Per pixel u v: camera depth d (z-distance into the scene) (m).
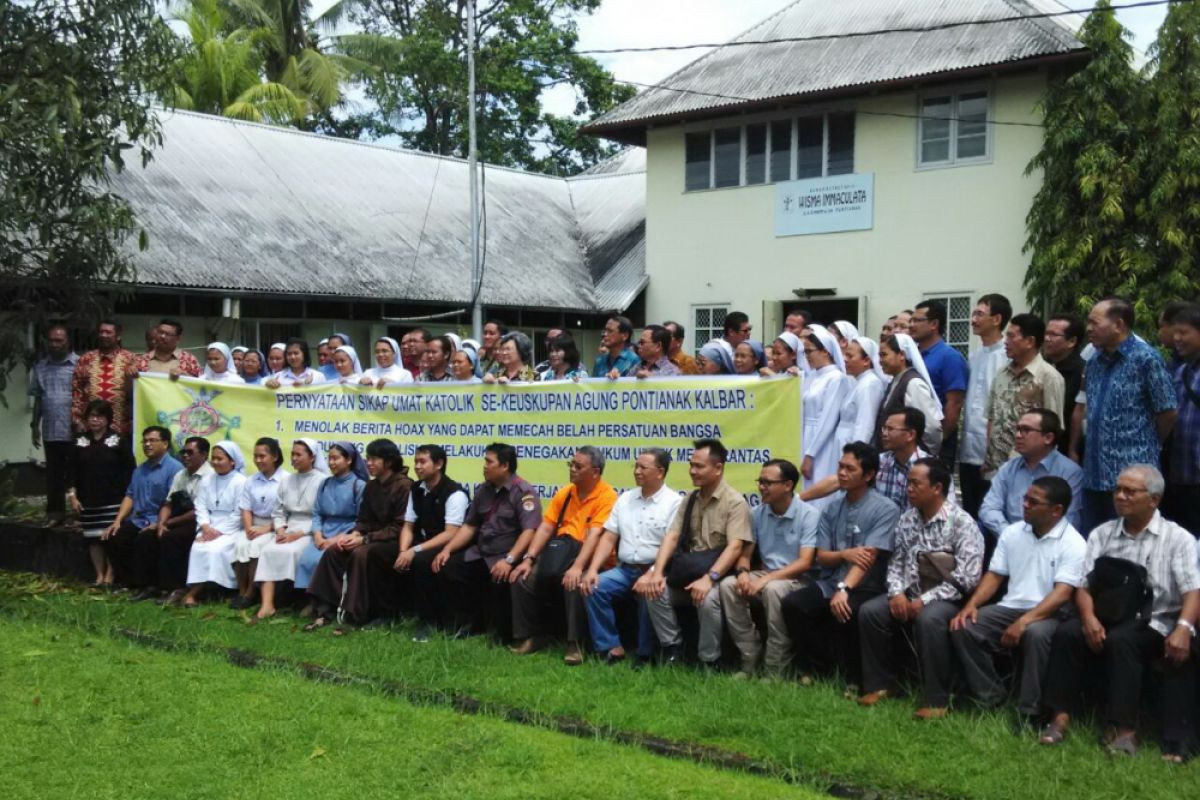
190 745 5.26
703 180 19.48
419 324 18.16
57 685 6.23
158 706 5.83
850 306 18.19
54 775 4.89
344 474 8.05
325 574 7.71
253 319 16.03
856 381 6.71
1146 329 14.41
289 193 18.23
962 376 6.80
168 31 9.88
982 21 16.27
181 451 9.23
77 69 9.33
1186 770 4.69
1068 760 4.78
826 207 17.97
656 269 20.09
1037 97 15.89
